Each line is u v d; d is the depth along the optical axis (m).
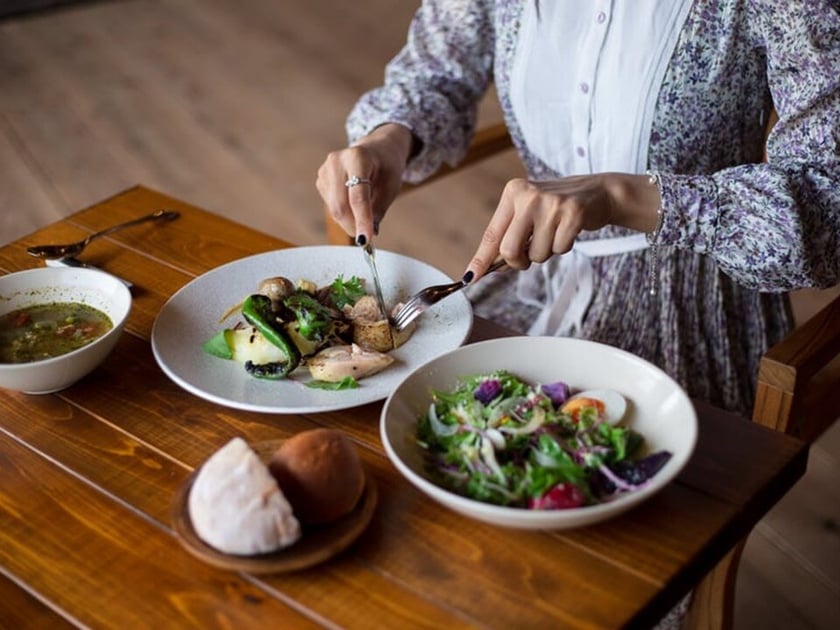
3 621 1.16
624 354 0.99
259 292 1.15
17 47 4.23
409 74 1.54
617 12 1.27
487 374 1.01
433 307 1.17
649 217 1.17
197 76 3.87
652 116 1.31
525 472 0.88
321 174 1.33
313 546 0.83
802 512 1.78
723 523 0.87
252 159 3.26
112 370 1.13
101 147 3.38
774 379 1.12
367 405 1.05
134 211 1.47
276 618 0.81
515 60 1.41
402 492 0.92
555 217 1.09
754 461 0.94
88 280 1.17
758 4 1.20
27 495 0.96
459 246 2.77
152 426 1.04
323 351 1.08
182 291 1.21
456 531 0.88
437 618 0.80
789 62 1.19
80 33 4.35
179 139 3.41
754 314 1.43
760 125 1.36
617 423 0.93
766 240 1.14
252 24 4.34
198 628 0.81
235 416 1.04
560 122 1.41
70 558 0.88
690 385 1.43
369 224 1.26
